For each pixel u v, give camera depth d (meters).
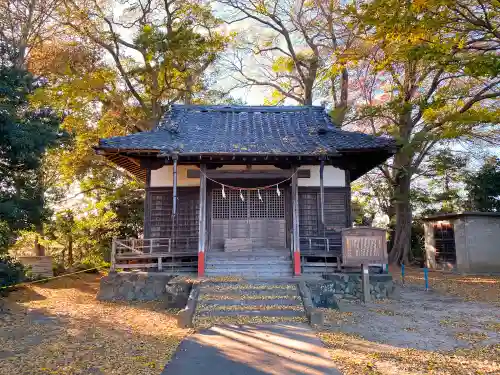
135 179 23.64
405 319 9.49
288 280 10.87
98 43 22.19
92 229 21.41
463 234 20.20
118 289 12.20
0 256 11.16
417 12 11.72
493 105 20.11
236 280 10.85
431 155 26.31
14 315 9.79
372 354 6.46
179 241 13.69
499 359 6.29
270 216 14.06
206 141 13.23
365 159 14.14
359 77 24.70
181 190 13.97
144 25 22.41
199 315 9.04
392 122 23.95
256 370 5.65
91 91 21.28
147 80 22.83
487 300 12.48
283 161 12.69
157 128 14.54
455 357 6.39
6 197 10.95
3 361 6.16
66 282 16.36
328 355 6.34
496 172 24.28
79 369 5.78
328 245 12.67
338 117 22.25
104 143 12.62
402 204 24.36
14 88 10.79
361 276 11.63
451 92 18.58
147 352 6.64
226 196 14.09
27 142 10.10
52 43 20.17
